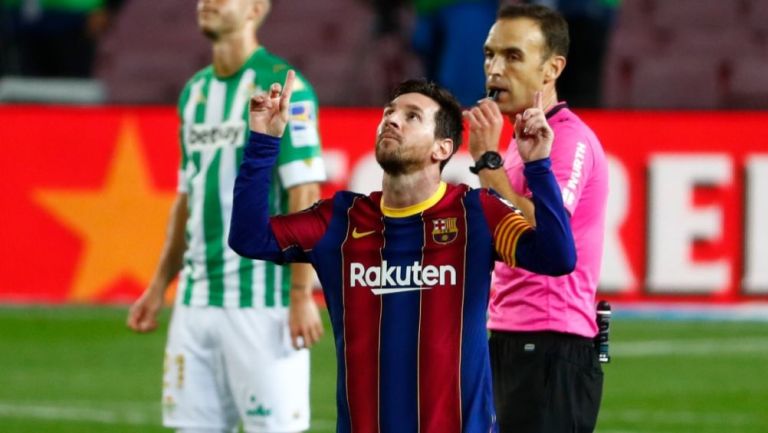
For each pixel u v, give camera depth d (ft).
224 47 71.56
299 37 171.42
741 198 138.72
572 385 61.26
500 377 61.77
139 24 175.42
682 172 138.72
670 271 139.13
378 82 166.20
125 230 141.28
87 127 141.49
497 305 62.28
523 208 56.80
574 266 51.60
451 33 149.59
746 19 167.12
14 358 122.93
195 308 71.20
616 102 163.43
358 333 52.65
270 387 70.23
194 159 72.33
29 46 170.81
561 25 61.93
